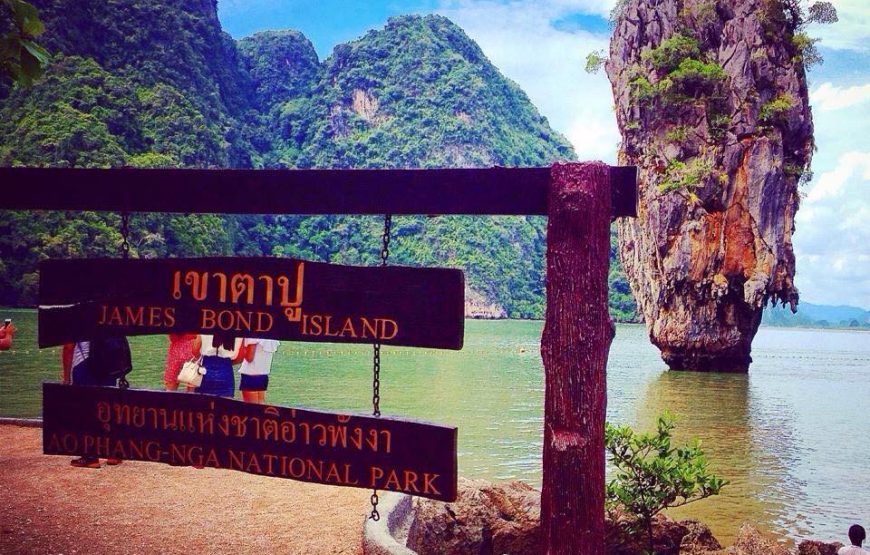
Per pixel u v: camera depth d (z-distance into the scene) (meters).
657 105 57.22
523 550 9.02
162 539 6.00
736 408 36.47
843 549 9.50
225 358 8.02
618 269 171.75
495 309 167.88
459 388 41.19
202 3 186.00
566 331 3.95
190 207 4.84
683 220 55.59
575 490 3.90
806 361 85.12
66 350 8.20
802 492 17.41
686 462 8.76
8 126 111.31
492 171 4.21
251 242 149.88
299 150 195.00
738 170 55.09
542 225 193.00
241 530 6.29
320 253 165.00
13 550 5.59
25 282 85.12
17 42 4.91
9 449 9.02
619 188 4.07
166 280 4.73
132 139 122.88
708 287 55.66
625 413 34.19
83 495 7.13
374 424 4.40
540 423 27.56
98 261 4.85
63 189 5.04
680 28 58.41
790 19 57.50
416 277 4.30
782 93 56.09
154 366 45.66
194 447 4.76
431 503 8.98
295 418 4.55
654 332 59.38
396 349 76.44
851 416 33.59
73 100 118.06
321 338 4.45
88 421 4.96
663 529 9.74
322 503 7.10
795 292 56.28
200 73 163.12
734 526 14.27
